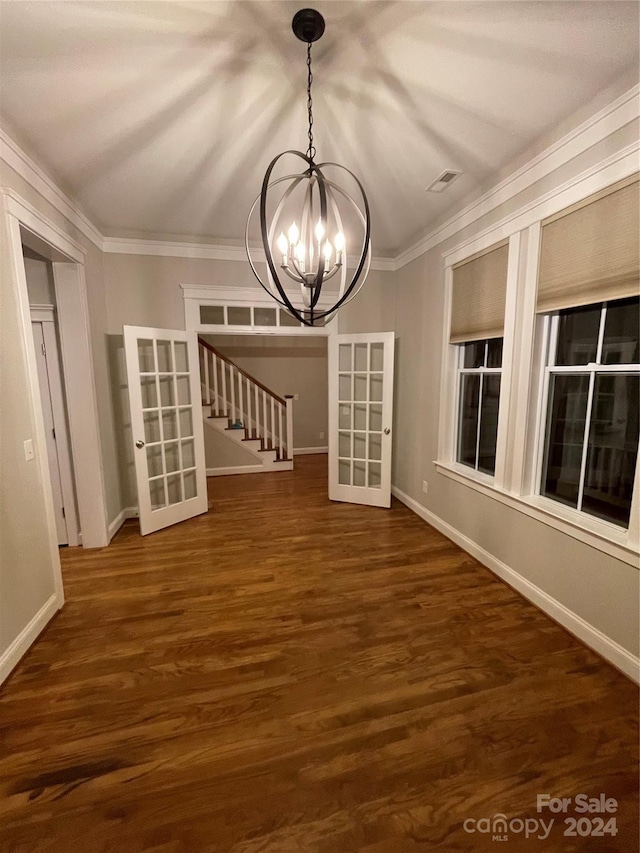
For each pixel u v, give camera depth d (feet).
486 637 6.98
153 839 4.00
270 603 8.02
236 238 12.05
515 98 6.10
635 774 4.63
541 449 8.19
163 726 5.25
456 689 5.84
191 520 12.59
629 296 5.86
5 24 4.66
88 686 5.93
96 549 10.55
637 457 5.90
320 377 22.66
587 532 6.57
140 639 6.97
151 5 4.44
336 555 10.11
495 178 8.45
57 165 7.86
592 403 7.01
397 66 5.43
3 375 6.41
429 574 9.13
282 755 4.85
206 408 18.02
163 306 12.35
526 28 4.79
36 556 7.12
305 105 6.23
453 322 10.51
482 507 9.48
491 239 8.75
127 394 12.52
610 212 6.07
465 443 10.96
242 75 5.59
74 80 5.62
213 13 4.58
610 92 5.85
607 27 4.76
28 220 7.21
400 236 12.07
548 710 5.48
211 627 7.29
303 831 4.06
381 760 4.78
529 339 7.87
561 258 7.02
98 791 4.44
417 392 12.59
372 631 7.14
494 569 9.11
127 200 9.45
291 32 4.87
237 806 4.29
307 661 6.41
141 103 6.14
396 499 14.48
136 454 11.13
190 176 8.38
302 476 18.04
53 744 5.00
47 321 9.86
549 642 6.83
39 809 4.26
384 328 14.08
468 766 4.71
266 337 21.56
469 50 5.13
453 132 6.96
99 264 11.32
